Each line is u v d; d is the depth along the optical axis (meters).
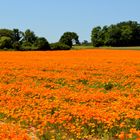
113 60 43.84
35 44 85.31
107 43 120.38
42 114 15.42
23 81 25.58
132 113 14.25
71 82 24.97
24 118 14.68
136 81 24.94
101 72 30.67
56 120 14.01
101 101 18.03
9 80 26.66
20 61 43.56
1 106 17.23
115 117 13.71
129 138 11.89
